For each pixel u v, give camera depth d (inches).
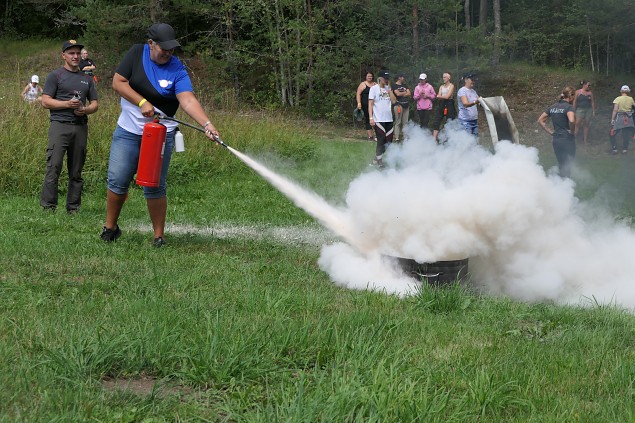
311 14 1295.5
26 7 1598.2
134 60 289.3
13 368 142.2
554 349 181.6
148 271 243.9
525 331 201.5
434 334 186.4
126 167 296.5
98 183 496.4
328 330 171.2
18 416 120.6
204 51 1302.9
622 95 949.2
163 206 301.1
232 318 182.4
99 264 249.8
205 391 142.6
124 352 151.6
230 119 748.6
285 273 259.8
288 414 126.9
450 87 754.2
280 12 1296.8
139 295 207.3
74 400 129.8
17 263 243.9
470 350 174.2
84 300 197.9
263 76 1355.8
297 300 209.6
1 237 291.1
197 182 559.2
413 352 167.8
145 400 133.3
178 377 146.7
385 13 1285.7
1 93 596.7
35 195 468.4
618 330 205.9
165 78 289.4
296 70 1282.0
